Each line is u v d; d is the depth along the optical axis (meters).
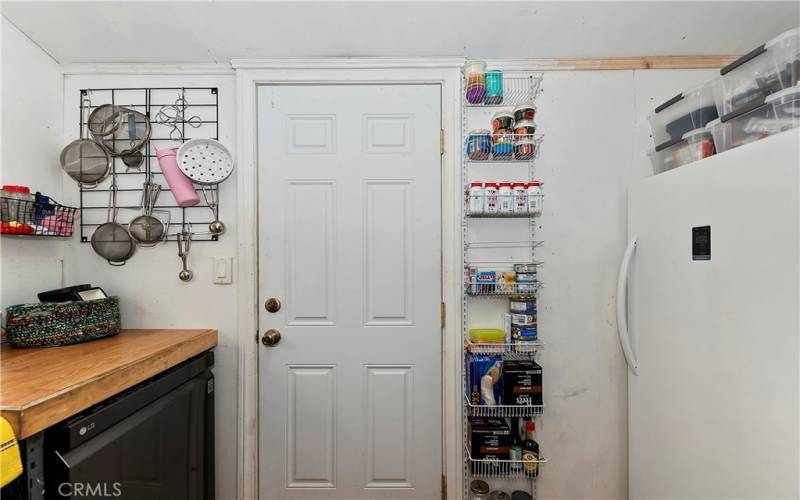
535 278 1.36
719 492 1.00
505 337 1.38
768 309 0.87
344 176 1.45
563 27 1.25
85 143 1.36
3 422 0.66
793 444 0.82
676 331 1.16
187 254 1.43
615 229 1.44
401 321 1.45
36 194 1.20
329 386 1.44
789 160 0.82
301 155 1.45
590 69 1.46
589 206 1.45
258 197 1.45
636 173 1.45
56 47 1.32
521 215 1.40
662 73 1.45
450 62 1.43
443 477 1.43
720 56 1.43
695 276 1.08
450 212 1.44
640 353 1.34
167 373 1.16
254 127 1.44
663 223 1.22
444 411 1.44
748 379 0.92
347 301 1.45
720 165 1.00
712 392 1.02
